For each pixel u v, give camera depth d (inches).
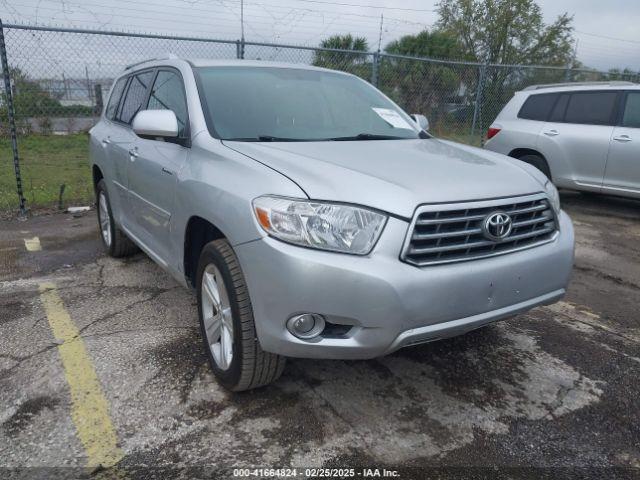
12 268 189.5
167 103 148.3
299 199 92.8
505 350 134.6
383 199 92.5
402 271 90.4
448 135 435.5
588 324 152.3
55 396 110.7
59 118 377.4
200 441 98.3
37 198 301.9
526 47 1183.6
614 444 100.8
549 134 300.4
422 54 888.9
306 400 111.0
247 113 132.4
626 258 215.8
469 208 96.6
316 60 354.3
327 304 89.9
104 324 143.8
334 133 137.3
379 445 98.3
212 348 114.7
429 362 127.6
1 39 250.4
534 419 107.4
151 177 139.9
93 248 214.8
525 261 103.4
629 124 274.8
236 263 102.3
